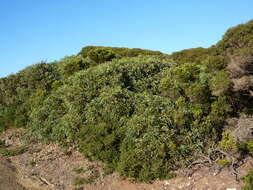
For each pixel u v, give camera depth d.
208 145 8.56
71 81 12.78
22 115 13.32
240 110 9.48
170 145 8.42
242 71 8.53
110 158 8.91
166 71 12.01
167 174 8.04
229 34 9.88
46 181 8.69
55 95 12.55
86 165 9.20
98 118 10.08
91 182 8.34
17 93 15.00
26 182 8.53
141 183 8.00
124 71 11.91
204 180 7.52
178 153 8.37
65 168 9.30
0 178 8.20
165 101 9.87
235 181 7.18
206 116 9.19
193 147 8.52
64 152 10.23
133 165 8.21
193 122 8.95
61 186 8.34
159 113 9.40
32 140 11.80
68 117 10.79
